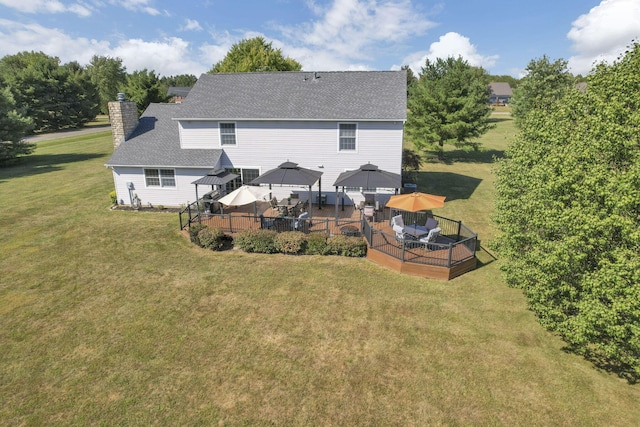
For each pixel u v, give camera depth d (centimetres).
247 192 1711
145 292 1295
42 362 945
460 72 3431
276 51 5912
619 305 732
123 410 801
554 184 887
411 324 1109
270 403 823
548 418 787
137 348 1001
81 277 1406
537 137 1275
